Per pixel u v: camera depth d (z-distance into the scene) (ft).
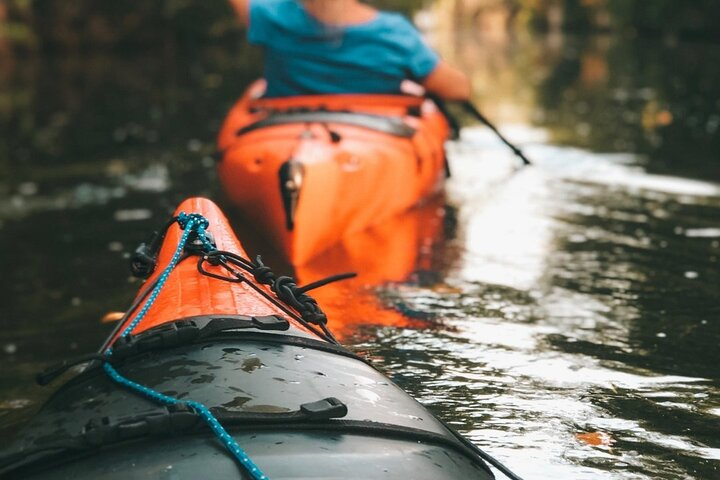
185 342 4.04
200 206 5.68
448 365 6.26
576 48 55.57
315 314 4.65
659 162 15.64
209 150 18.04
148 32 53.01
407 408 3.89
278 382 3.77
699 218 11.54
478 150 17.01
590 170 14.97
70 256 10.57
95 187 14.71
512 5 99.71
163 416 3.30
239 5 12.34
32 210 13.23
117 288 9.13
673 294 8.23
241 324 4.16
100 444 3.24
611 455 4.90
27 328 8.04
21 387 6.61
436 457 3.52
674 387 5.97
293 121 10.94
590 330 7.14
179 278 4.79
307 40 12.11
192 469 3.16
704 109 23.62
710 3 58.44
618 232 10.73
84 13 49.93
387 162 10.74
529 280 8.64
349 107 12.21
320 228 9.45
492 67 41.47
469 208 11.98
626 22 69.56
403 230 10.71
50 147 19.30
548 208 12.07
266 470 3.18
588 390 5.88
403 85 14.94
